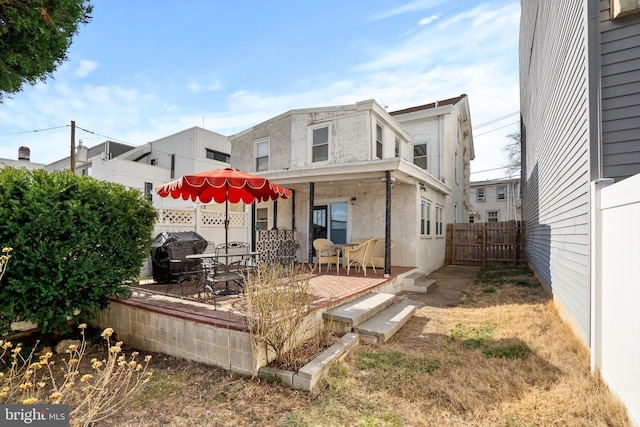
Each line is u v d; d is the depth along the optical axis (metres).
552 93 5.68
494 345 3.84
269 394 2.78
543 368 3.17
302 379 2.83
